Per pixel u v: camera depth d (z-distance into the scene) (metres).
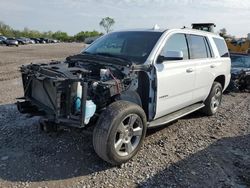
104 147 4.34
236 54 13.38
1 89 9.91
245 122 7.32
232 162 5.00
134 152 4.80
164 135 6.05
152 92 5.23
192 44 6.46
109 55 5.59
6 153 4.86
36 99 5.11
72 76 4.46
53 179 4.19
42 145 5.19
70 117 4.41
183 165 4.80
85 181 4.19
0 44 52.56
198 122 7.06
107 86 4.59
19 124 6.11
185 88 6.08
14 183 4.05
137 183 4.21
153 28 6.06
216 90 7.46
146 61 5.20
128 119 4.62
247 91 11.84
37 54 30.86
